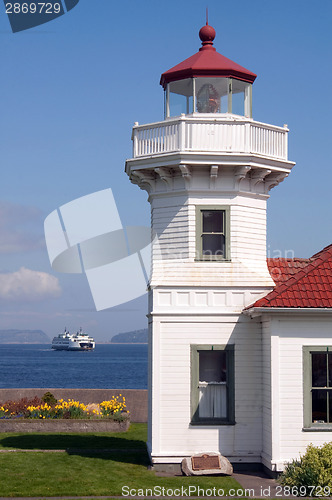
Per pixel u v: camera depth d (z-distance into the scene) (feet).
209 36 75.51
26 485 57.98
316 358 64.75
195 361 67.56
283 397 63.72
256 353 67.97
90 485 58.39
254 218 71.56
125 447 78.59
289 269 72.90
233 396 67.36
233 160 67.87
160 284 68.28
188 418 66.80
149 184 72.38
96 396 105.29
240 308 68.44
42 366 536.83
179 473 65.10
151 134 70.38
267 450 65.00
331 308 63.00
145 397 104.63
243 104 72.74
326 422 64.08
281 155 71.72
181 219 70.13
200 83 71.51
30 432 90.33
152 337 68.44
